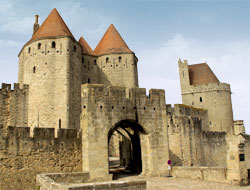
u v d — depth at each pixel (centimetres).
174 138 3603
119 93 2562
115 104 2514
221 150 4288
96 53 5262
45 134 2352
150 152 2617
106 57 5009
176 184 2212
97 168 2298
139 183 1551
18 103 3981
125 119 2538
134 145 3031
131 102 2608
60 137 2425
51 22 4431
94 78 4966
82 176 2177
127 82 4931
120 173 2848
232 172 2388
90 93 2414
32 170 2234
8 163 2141
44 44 4162
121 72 4953
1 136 2144
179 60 6075
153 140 2648
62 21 4603
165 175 2625
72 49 4278
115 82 4906
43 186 1658
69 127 3909
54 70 4097
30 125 3959
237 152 2402
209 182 2350
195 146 3828
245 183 2361
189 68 6275
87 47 5291
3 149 2136
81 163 2494
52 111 3962
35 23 5075
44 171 2286
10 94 3931
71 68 4172
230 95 5847
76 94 4203
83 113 2403
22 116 3981
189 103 5825
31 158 2250
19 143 2217
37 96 4006
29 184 2200
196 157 3800
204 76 5978
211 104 5628
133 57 5072
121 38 5353
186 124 3788
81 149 2523
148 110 2684
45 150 2328
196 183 2277
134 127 2716
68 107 3959
